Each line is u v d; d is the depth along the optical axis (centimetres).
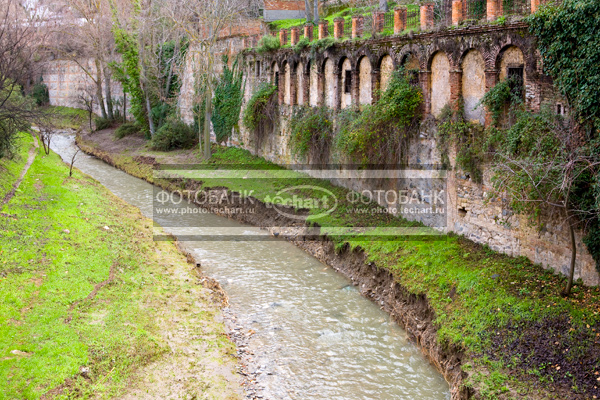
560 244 1412
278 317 1677
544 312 1273
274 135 3247
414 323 1527
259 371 1384
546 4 1447
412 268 1683
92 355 1259
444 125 1812
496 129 1614
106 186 3434
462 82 1786
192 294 1741
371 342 1523
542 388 1084
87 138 5172
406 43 2034
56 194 2500
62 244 1842
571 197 1330
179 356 1371
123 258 1855
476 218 1728
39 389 1120
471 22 1714
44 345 1259
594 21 1284
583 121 1338
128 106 5550
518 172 1380
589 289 1321
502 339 1245
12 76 2828
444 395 1280
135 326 1432
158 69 4434
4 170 2712
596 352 1124
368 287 1819
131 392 1206
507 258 1580
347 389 1317
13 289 1486
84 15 4909
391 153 2100
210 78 3622
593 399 1027
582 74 1327
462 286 1474
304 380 1352
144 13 4266
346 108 2489
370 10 3419
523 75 1555
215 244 2358
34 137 4681
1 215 2030
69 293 1520
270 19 4522
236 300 1797
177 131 4169
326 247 2134
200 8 3656
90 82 6406
